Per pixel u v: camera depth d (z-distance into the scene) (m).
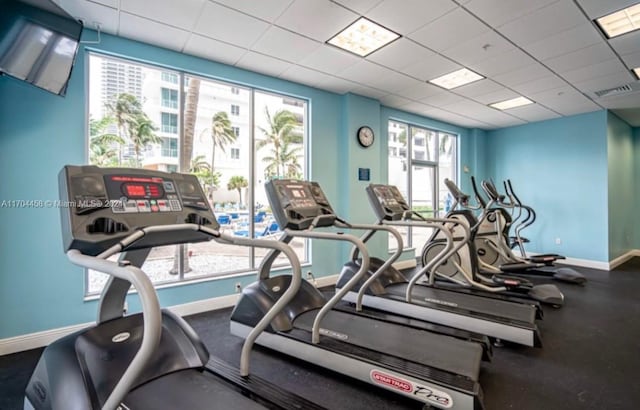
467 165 7.54
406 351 2.26
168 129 3.72
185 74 3.81
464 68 4.16
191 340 1.89
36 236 2.88
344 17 3.00
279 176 4.70
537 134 6.91
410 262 6.14
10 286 2.77
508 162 7.41
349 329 2.65
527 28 3.19
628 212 7.02
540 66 4.08
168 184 1.68
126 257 1.75
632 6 2.84
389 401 2.06
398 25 3.14
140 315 1.92
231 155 4.24
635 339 2.97
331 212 2.79
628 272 5.70
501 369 2.46
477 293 3.66
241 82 4.14
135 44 3.39
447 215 4.39
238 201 4.30
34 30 2.32
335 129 5.09
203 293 3.77
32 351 2.78
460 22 3.09
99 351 1.62
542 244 6.84
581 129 6.29
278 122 4.70
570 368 2.47
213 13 2.93
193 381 1.67
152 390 1.56
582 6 2.83
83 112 3.11
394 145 6.32
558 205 6.61
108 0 2.71
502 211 5.13
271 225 4.57
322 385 2.24
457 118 6.61
